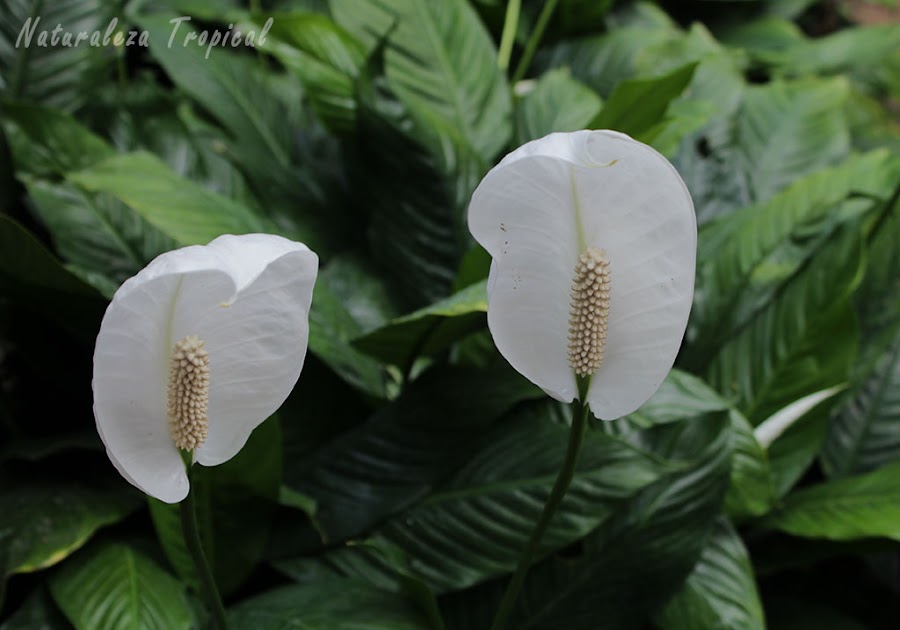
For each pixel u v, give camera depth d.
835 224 2.04
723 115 2.64
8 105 1.93
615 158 1.35
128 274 1.88
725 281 2.07
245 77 2.43
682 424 1.76
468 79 2.30
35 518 1.69
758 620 1.72
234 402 1.39
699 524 1.72
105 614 1.63
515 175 1.36
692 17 3.74
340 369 1.78
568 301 1.39
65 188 1.91
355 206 2.38
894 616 2.09
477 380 1.78
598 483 1.69
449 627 1.72
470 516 1.70
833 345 1.91
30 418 1.96
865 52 3.37
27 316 1.88
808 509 1.82
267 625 1.63
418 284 2.10
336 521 1.73
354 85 2.13
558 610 1.71
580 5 2.96
